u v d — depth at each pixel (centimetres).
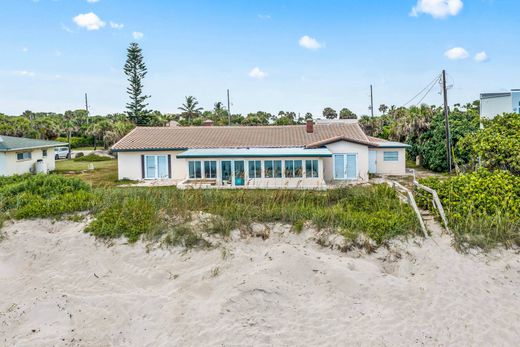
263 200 1772
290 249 1301
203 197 1838
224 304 1016
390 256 1298
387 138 4888
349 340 874
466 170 2688
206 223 1501
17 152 3241
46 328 952
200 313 996
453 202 1543
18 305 1052
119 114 9906
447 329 909
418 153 3769
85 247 1406
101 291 1138
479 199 1526
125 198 1778
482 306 998
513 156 1819
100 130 6450
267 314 983
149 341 898
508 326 914
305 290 1103
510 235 1330
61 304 1049
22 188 1930
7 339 914
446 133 3123
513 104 3569
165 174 3138
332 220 1489
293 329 922
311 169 2703
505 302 1017
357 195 1795
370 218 1484
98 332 935
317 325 937
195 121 8244
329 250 1355
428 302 1023
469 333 892
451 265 1212
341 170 2947
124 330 943
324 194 1934
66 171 3712
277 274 1169
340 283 1120
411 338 880
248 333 903
